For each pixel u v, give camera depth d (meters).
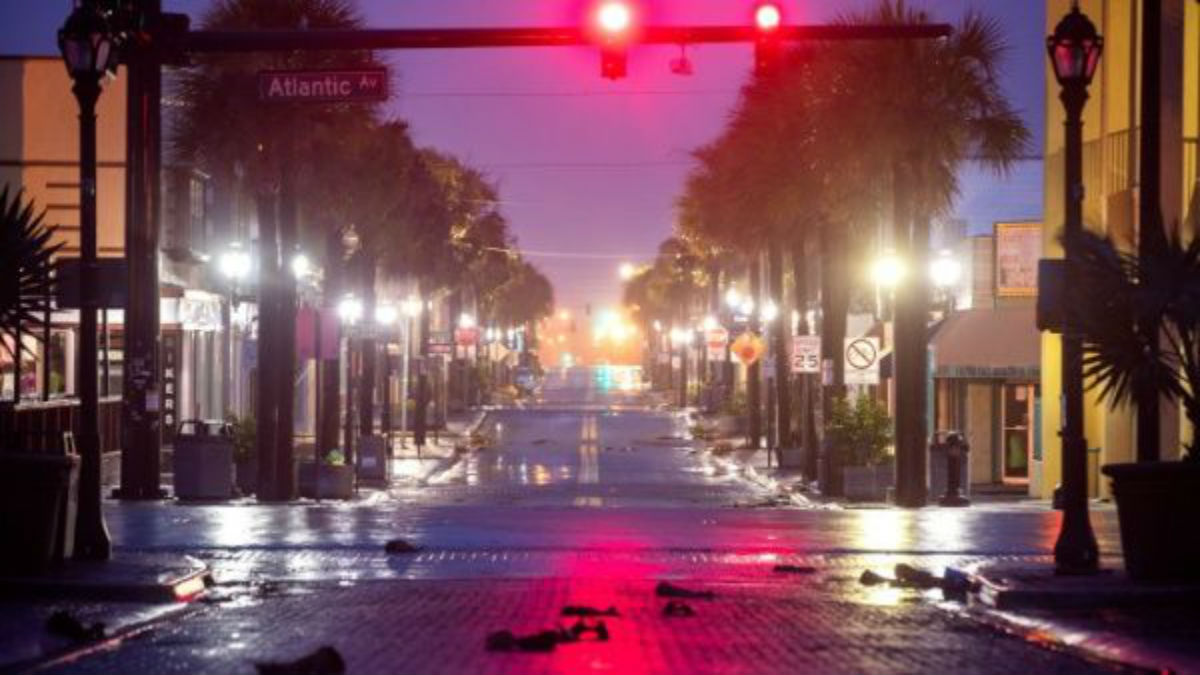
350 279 132.38
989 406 116.94
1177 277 42.25
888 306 133.62
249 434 96.25
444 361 197.12
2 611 38.84
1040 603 40.56
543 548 56.81
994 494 108.50
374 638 34.44
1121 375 43.59
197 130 91.94
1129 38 89.25
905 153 90.81
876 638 35.16
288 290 91.94
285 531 61.84
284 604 41.84
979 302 112.94
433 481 124.06
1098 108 91.25
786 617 38.88
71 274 45.94
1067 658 32.94
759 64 60.75
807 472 115.56
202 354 133.50
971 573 44.75
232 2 90.38
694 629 36.22
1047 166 99.12
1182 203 83.06
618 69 60.34
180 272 126.06
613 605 41.25
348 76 64.00
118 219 115.69
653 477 130.00
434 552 55.47
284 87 63.75
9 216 44.50
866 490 101.44
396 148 118.81
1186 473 41.69
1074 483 44.62
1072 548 44.59
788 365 137.38
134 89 78.06
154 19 62.81
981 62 90.94
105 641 34.84
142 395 82.31
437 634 35.16
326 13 90.38
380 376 187.62
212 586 45.78
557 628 34.94
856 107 90.44
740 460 146.50
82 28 45.34
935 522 68.06
